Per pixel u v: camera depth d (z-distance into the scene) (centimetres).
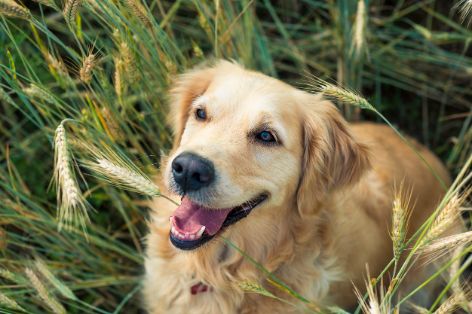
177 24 120
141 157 99
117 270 107
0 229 89
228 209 77
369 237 93
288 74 134
